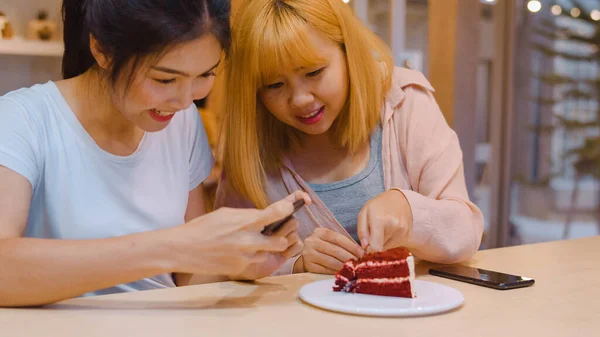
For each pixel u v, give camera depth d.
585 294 1.15
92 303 1.10
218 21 1.10
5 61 3.38
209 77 1.17
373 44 1.70
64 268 1.02
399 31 3.96
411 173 1.67
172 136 1.48
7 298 1.04
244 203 1.73
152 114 1.19
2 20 3.20
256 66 1.46
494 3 4.12
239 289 1.22
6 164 1.17
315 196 1.69
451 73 3.71
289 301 1.12
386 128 1.70
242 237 1.03
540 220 4.58
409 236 1.36
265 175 1.68
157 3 1.05
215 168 2.16
